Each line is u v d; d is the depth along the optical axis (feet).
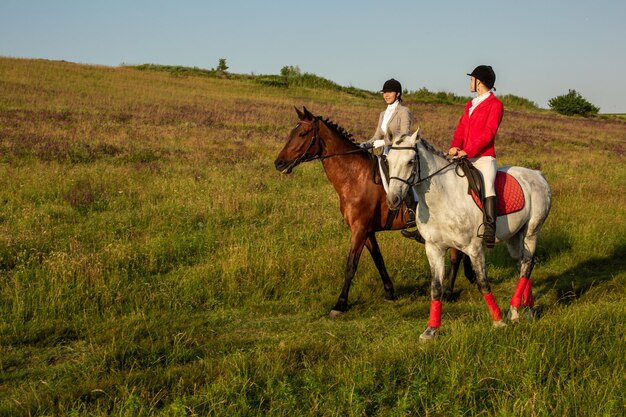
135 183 37.86
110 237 26.78
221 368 14.65
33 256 22.86
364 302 22.17
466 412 11.93
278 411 12.07
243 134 67.31
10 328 17.65
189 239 27.37
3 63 121.70
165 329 18.33
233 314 20.39
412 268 25.72
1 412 12.64
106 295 20.11
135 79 131.34
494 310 17.34
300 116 21.33
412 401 12.32
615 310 17.65
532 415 11.30
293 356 15.65
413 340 16.90
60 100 85.71
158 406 13.01
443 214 16.63
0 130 54.39
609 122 159.43
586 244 29.37
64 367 15.43
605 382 12.82
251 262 23.76
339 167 21.25
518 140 84.74
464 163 17.25
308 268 24.06
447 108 145.79
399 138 15.40
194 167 44.98
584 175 51.42
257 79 161.27
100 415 11.87
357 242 21.03
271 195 37.45
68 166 42.22
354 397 12.20
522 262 19.72
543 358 13.85
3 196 32.65
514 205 18.15
